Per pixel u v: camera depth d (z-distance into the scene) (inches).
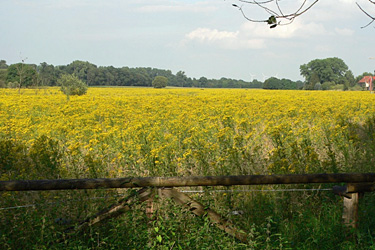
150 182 234.5
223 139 458.0
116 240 219.6
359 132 529.0
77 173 357.4
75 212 260.5
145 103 1258.0
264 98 1505.9
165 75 7367.1
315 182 245.1
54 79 3924.7
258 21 183.8
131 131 585.9
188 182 237.5
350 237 244.4
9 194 258.4
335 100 1396.4
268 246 222.7
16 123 683.4
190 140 486.6
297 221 264.2
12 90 2340.1
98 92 2440.9
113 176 365.7
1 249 215.3
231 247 217.0
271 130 531.5
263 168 368.5
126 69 5802.2
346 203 252.7
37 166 356.5
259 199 276.4
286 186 296.5
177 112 863.1
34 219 229.1
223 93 2443.4
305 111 874.8
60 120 772.6
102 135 531.8
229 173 348.5
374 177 245.9
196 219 240.1
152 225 226.1
